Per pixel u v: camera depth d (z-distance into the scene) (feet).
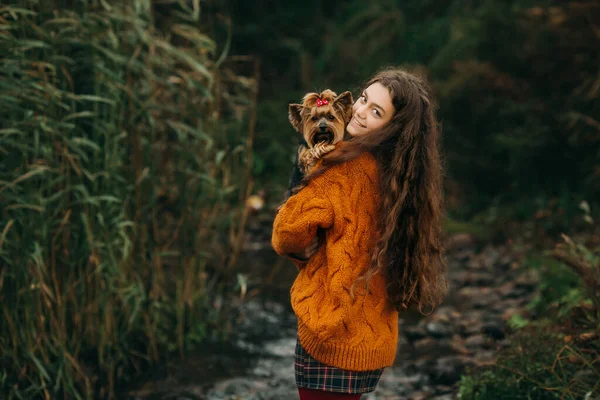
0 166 11.23
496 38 23.52
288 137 26.21
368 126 8.36
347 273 8.07
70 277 12.12
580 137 21.18
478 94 23.57
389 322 8.53
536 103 22.26
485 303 16.78
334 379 8.24
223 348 14.52
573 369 11.36
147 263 13.94
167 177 14.58
